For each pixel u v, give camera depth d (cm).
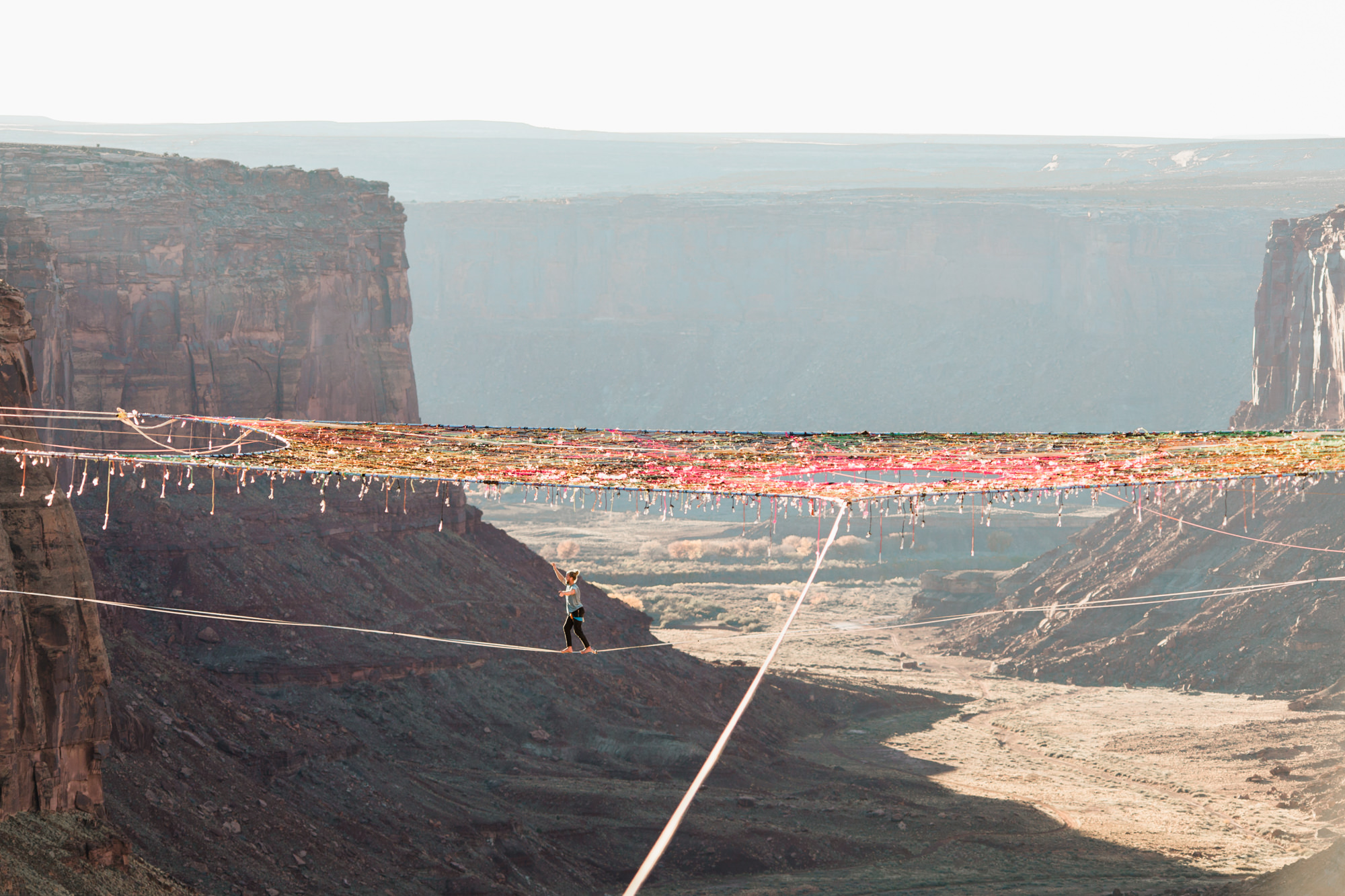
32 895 3309
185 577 7462
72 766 3769
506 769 7212
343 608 8050
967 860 6756
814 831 6950
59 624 3728
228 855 4722
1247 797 8381
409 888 5156
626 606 10444
